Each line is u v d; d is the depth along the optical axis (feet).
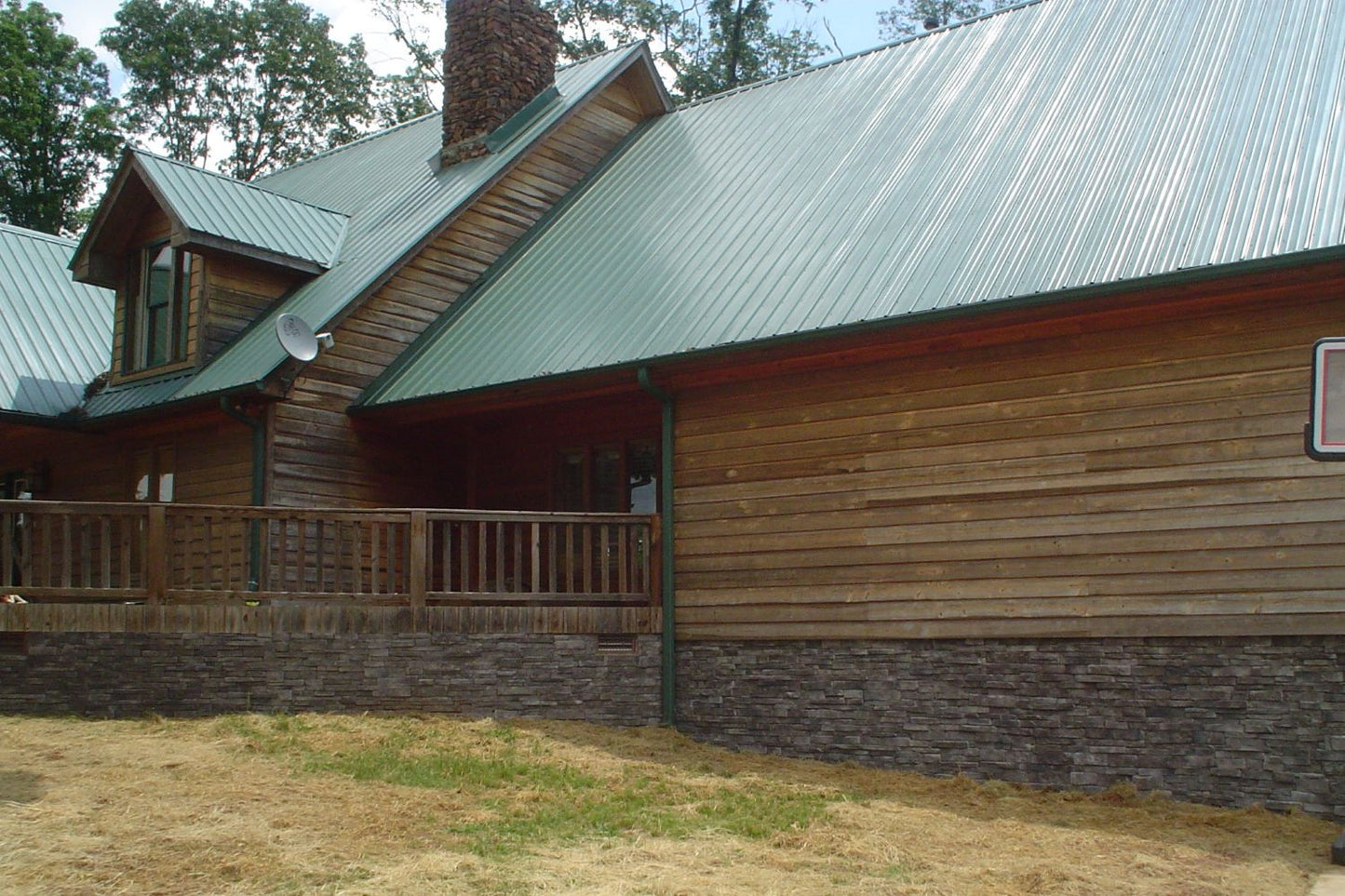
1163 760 38.14
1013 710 40.73
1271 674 36.81
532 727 44.96
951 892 28.27
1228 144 43.32
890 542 43.45
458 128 68.59
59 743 38.50
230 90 140.87
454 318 59.31
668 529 48.16
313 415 54.70
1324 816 35.68
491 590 57.93
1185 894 28.50
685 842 31.86
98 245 62.28
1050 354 41.06
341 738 40.75
